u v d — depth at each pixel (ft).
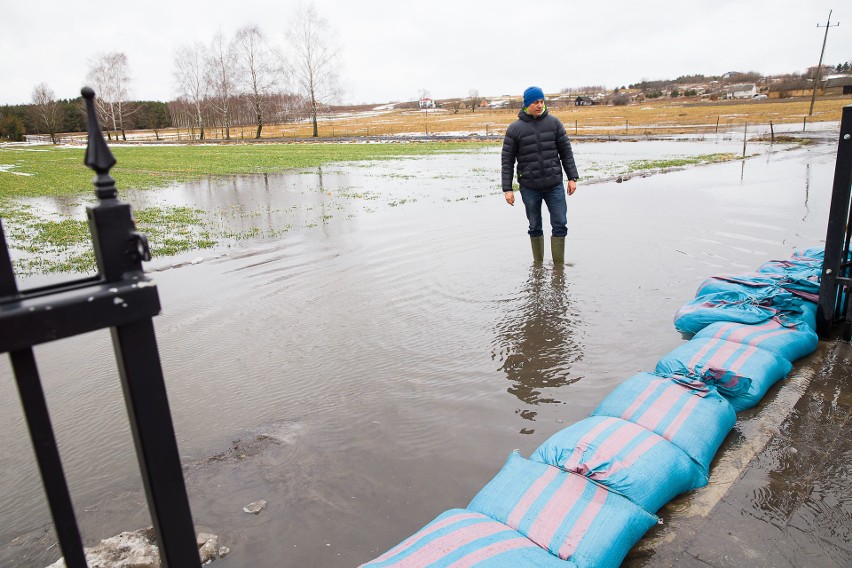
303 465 10.81
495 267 23.11
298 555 8.60
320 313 19.15
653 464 8.68
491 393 13.14
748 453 10.12
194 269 26.17
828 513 8.59
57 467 3.81
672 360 12.19
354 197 50.42
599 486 8.42
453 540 7.27
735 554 7.88
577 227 30.19
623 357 14.55
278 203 49.29
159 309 3.94
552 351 15.10
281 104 260.01
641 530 8.01
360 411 12.67
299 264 25.94
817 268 17.39
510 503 8.25
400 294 20.51
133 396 3.96
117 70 227.20
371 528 9.10
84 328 3.65
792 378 12.68
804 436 10.53
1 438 12.61
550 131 22.70
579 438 9.25
